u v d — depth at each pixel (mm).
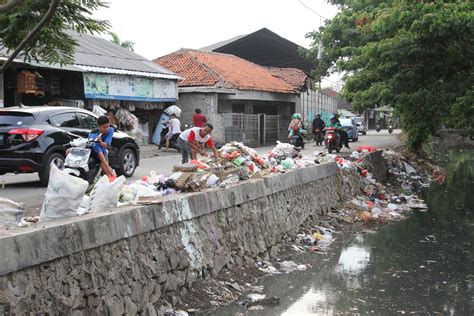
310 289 8289
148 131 26984
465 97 17094
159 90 25750
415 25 16109
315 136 28891
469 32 16391
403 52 17969
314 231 12562
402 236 12477
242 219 9422
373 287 8445
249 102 32344
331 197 15156
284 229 11258
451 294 8117
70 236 5293
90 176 10258
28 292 4719
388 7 20125
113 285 5812
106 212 6129
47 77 19859
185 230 7508
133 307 6051
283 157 14680
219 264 8211
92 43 25797
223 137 28281
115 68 22750
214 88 27703
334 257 10469
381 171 21062
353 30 28062
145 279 6363
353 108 20562
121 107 23719
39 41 7766
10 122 11648
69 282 5211
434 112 20188
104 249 5805
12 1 6621
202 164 10188
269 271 9227
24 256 4695
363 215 14594
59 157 12031
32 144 11477
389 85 18953
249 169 11109
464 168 29500
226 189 8953
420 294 8102
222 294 7621
